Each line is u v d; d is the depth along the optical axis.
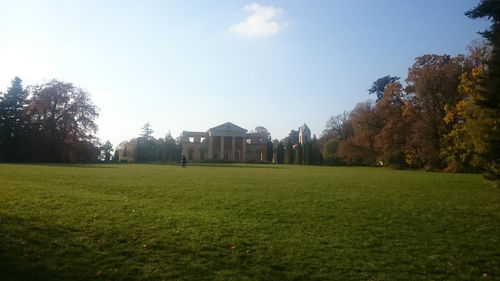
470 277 7.14
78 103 68.62
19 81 71.56
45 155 63.78
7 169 30.41
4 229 8.80
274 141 157.88
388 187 22.95
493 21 16.52
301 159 101.12
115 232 9.32
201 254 8.06
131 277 6.80
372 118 71.88
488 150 17.22
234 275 7.04
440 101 51.03
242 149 125.50
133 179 25.11
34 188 16.23
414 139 54.41
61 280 6.57
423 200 16.83
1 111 64.56
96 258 7.60
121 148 127.62
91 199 14.17
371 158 75.50
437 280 6.95
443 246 9.06
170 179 26.41
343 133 96.62
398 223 11.58
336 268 7.48
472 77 30.83
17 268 6.89
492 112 18.75
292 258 7.99
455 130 41.25
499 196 18.52
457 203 15.96
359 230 10.57
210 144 123.69
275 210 13.39
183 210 12.92
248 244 8.89
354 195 18.31
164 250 8.25
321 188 21.72
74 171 31.31
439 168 51.16
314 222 11.47
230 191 19.19
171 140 117.44
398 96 62.31
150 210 12.55
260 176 33.28
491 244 9.28
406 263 7.84
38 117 66.56
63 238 8.62
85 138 68.56
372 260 7.97
